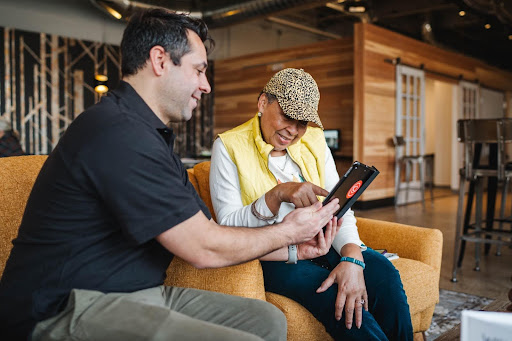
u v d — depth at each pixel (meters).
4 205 1.27
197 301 1.18
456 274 3.38
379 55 7.07
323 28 11.12
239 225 1.39
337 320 1.33
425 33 10.14
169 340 0.89
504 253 4.07
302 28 10.50
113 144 0.96
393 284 1.39
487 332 0.63
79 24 8.13
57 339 0.95
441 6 8.69
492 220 3.75
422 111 8.12
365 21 9.18
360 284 1.34
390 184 7.40
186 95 1.12
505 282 3.17
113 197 0.96
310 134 1.69
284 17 9.87
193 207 1.03
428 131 11.81
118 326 0.92
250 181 1.52
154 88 1.11
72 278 0.99
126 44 1.11
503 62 12.61
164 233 1.00
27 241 1.00
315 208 1.25
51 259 0.99
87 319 0.94
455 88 9.48
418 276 1.64
